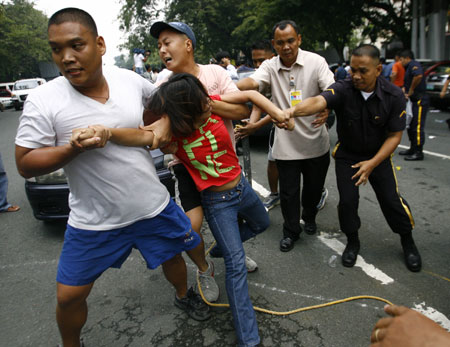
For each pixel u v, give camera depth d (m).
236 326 1.92
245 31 22.50
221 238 2.03
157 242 1.92
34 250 3.38
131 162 1.70
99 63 1.54
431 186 4.38
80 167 1.64
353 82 2.36
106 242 1.77
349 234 2.76
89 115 1.59
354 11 16.52
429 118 9.02
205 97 1.80
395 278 2.59
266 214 2.37
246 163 3.44
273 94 2.96
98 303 2.53
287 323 2.21
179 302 2.39
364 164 2.43
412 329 0.49
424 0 16.52
